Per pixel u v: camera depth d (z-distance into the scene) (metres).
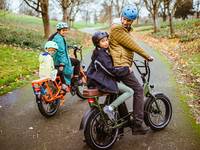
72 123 5.89
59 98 6.38
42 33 25.19
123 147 4.82
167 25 40.28
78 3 32.03
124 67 4.50
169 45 20.89
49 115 6.21
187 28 29.73
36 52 15.59
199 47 16.34
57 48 6.27
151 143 4.93
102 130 4.65
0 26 23.30
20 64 11.93
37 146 4.93
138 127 4.85
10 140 5.16
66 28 6.72
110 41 4.64
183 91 7.99
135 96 4.74
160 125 5.43
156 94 5.32
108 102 4.77
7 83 8.99
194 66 11.29
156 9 36.81
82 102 7.24
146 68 5.03
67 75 6.66
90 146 4.61
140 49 4.57
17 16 40.31
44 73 6.15
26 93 8.05
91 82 4.54
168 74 10.25
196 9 48.84
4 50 14.59
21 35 19.31
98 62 4.48
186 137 5.11
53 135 5.34
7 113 6.52
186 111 6.36
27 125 5.82
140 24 65.69
